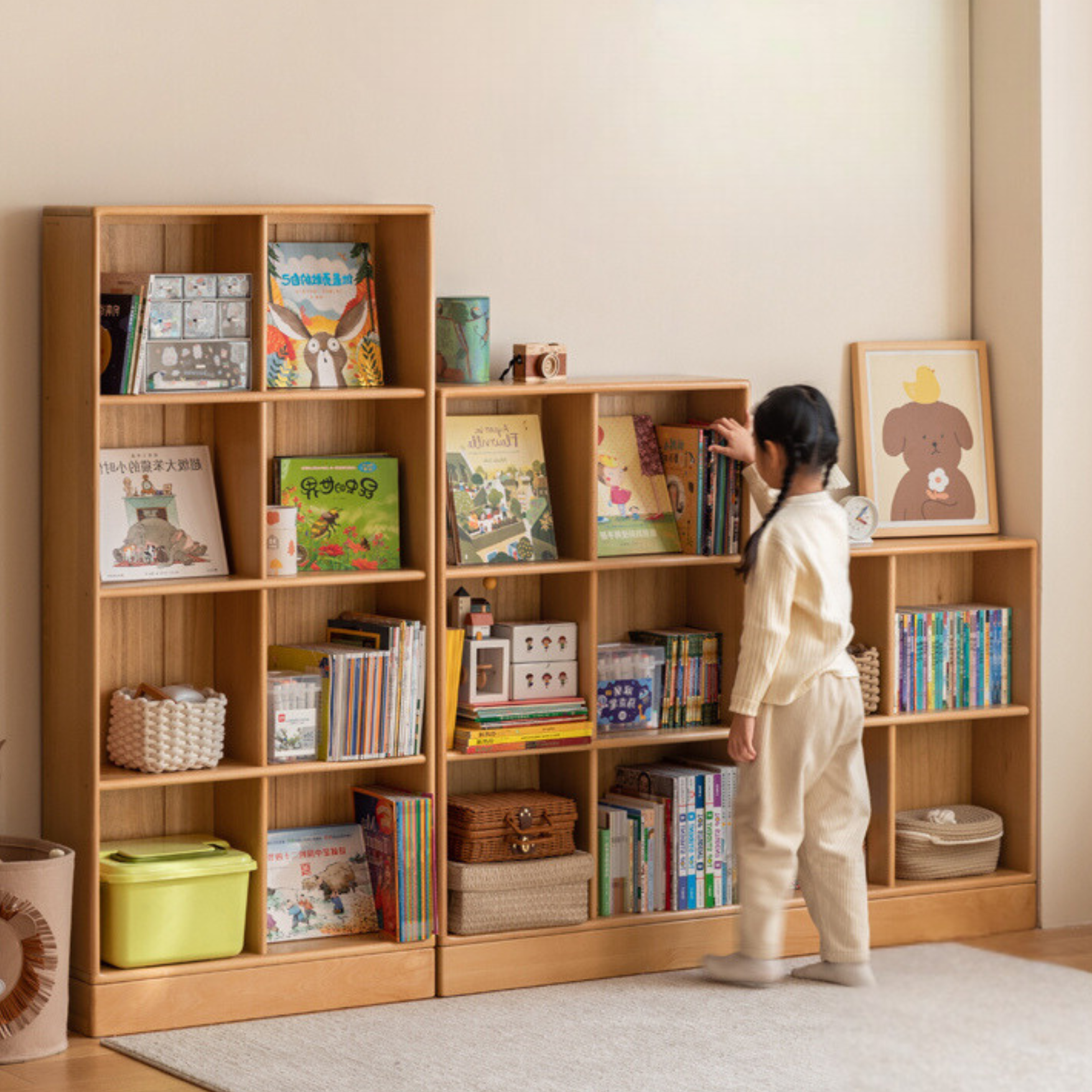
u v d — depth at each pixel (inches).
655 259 194.7
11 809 170.4
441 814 175.6
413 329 174.9
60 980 157.4
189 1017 165.3
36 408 168.6
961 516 207.3
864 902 179.6
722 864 189.2
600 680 185.5
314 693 171.0
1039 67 201.9
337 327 174.2
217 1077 149.6
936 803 210.8
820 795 180.2
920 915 198.7
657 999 174.2
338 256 175.8
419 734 175.0
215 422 174.2
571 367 191.3
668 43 193.9
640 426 190.5
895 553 195.9
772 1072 151.6
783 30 200.1
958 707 202.7
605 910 184.9
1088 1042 101.2
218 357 164.6
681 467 189.2
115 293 161.6
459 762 186.7
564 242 190.1
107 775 163.6
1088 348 206.7
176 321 162.7
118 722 167.5
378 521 176.7
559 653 183.0
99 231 156.0
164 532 168.4
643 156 193.3
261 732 167.8
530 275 188.7
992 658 204.5
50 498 167.3
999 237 208.4
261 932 169.8
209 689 170.2
